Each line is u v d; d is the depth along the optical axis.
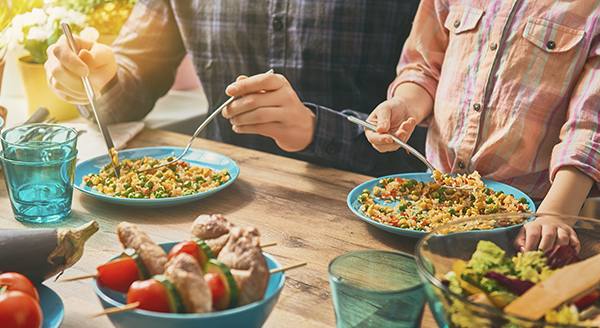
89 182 1.02
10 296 0.48
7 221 0.88
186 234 0.84
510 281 0.49
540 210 0.89
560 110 1.11
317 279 0.71
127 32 1.71
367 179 1.12
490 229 0.59
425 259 0.51
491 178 1.19
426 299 0.51
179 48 1.89
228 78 1.83
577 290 0.46
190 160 1.17
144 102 1.69
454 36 1.27
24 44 1.49
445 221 0.85
